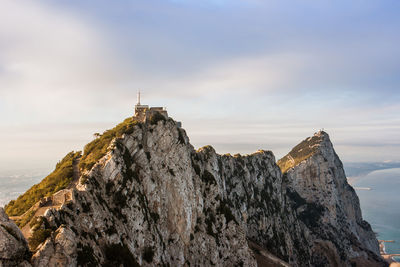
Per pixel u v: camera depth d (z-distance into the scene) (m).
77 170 70.56
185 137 97.38
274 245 136.38
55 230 43.00
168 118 88.31
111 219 55.28
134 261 53.94
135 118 86.00
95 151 72.75
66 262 39.28
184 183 80.50
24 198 64.50
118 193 60.97
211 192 96.19
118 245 52.28
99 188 58.09
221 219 92.81
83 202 51.34
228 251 88.19
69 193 53.44
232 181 137.62
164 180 76.44
